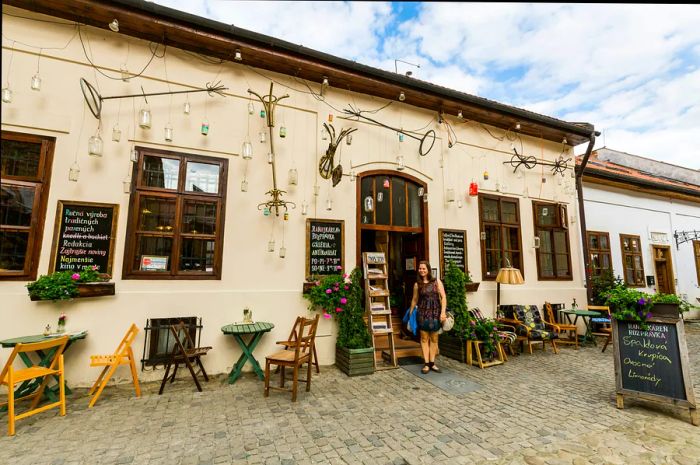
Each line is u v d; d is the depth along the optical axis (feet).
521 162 25.46
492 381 15.71
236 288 17.06
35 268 14.26
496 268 24.34
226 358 16.43
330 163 19.10
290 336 16.37
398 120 22.30
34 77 14.02
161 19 15.79
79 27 15.78
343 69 19.43
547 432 10.77
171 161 16.90
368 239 25.52
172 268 16.19
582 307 26.63
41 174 14.80
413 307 17.66
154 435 10.28
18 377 10.75
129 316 15.17
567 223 27.48
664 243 36.52
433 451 9.59
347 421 11.40
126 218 15.66
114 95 16.12
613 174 32.32
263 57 18.08
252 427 10.87
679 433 10.77
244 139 18.11
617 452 9.62
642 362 12.60
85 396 13.33
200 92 17.53
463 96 22.50
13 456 9.05
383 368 17.31
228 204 17.42
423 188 22.43
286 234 18.34
